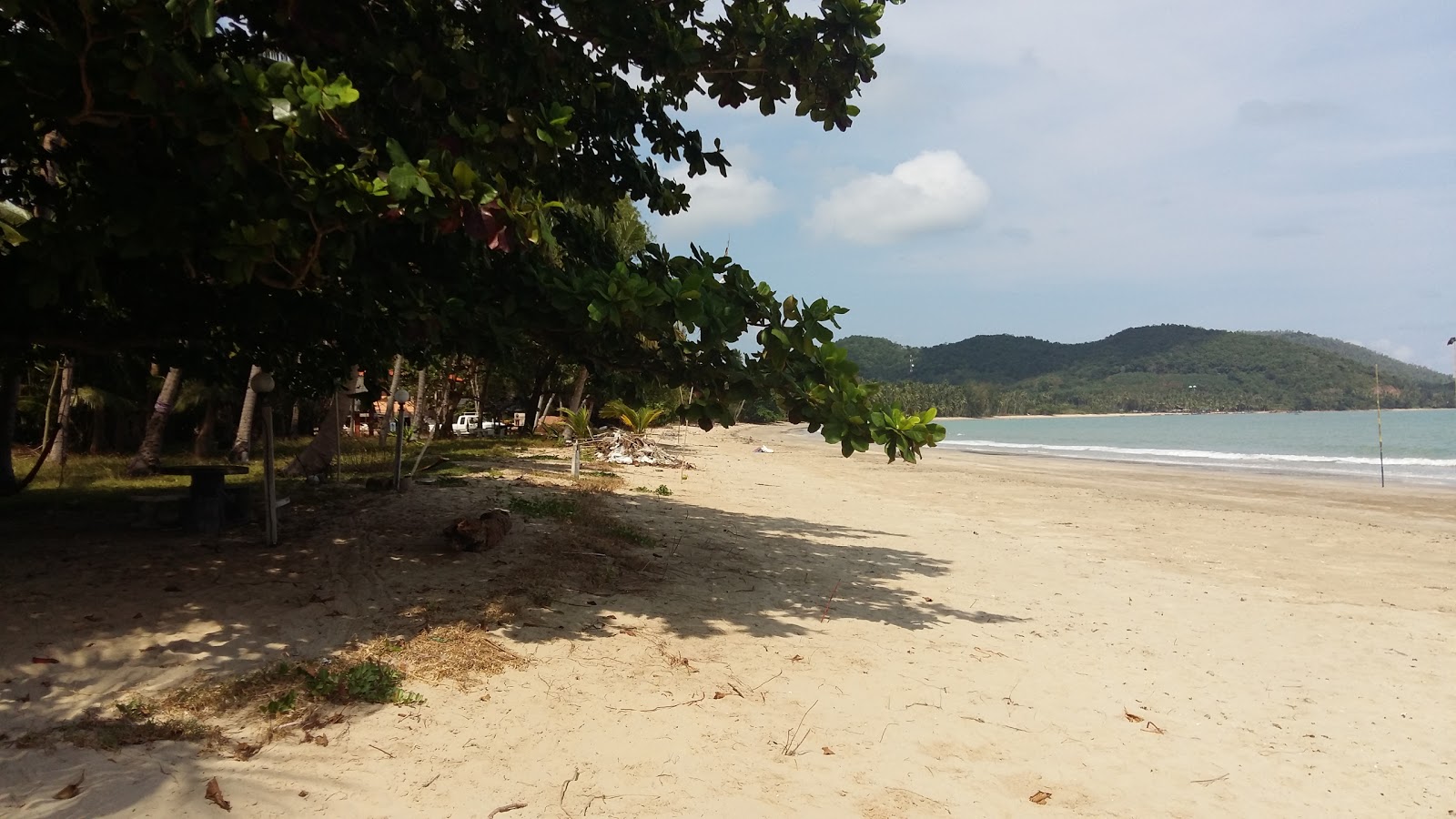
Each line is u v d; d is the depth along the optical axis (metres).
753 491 18.22
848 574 9.37
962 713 5.34
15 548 7.25
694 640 6.26
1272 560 11.88
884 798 4.13
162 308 7.23
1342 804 4.48
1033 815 4.11
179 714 4.21
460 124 5.59
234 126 4.33
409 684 4.83
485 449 24.50
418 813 3.58
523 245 5.06
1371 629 8.05
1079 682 6.16
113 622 5.37
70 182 6.14
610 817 3.70
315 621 5.71
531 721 4.55
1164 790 4.52
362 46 5.83
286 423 28.50
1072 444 56.41
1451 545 13.33
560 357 7.54
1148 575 10.51
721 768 4.26
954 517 15.84
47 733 3.90
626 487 16.30
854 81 7.91
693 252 6.99
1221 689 6.21
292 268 5.13
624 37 6.74
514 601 6.51
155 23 3.96
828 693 5.44
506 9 6.47
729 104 7.96
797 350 6.41
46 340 6.99
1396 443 50.53
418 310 5.91
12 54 4.11
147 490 12.29
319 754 3.96
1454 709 5.95
